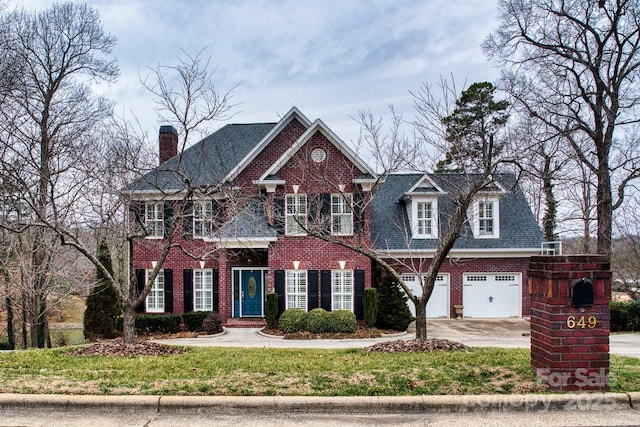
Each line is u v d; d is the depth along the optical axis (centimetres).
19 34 2381
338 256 2322
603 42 2608
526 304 2567
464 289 2577
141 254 2488
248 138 2812
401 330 2178
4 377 779
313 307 2311
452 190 1994
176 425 584
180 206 1443
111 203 1670
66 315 4044
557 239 3238
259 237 2270
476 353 995
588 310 652
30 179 1834
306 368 824
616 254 3444
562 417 593
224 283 2378
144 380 745
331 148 2295
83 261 2512
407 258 2511
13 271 2497
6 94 2105
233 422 593
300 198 2333
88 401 644
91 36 2767
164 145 2731
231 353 1102
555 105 2472
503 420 586
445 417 600
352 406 624
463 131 1777
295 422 590
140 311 2495
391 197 2755
